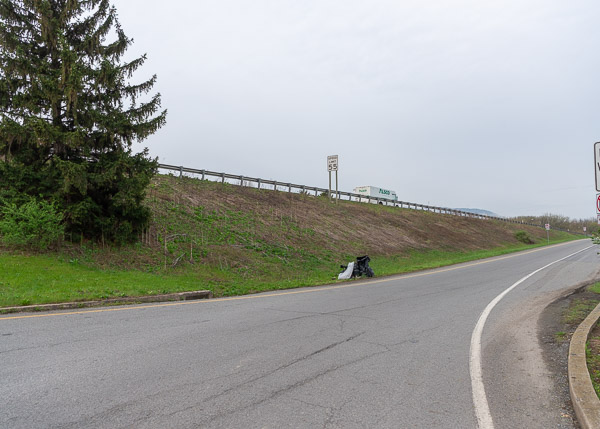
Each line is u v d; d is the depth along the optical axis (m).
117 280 12.15
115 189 14.84
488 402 4.05
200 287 12.86
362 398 4.09
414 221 42.88
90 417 3.54
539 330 7.23
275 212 27.30
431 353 5.76
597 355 5.36
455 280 15.99
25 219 12.77
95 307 9.18
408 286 14.11
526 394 4.28
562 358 5.55
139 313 8.45
